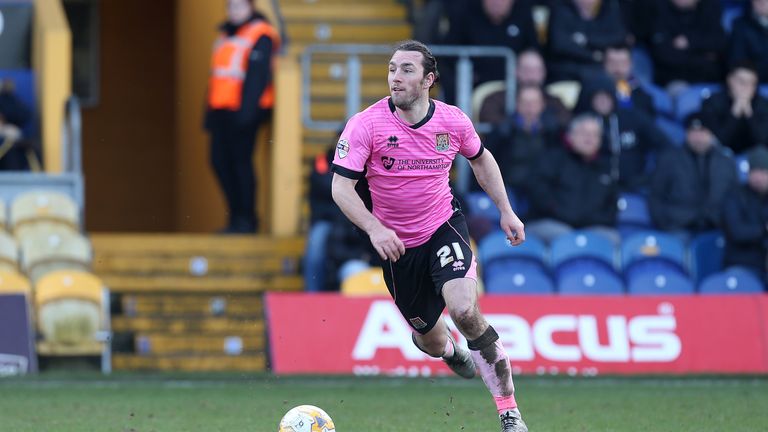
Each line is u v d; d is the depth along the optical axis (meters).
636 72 50.91
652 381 36.94
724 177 44.12
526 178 43.19
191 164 60.47
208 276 44.97
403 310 21.83
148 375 38.75
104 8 67.88
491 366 20.69
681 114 49.16
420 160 20.77
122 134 68.31
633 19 51.41
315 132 50.72
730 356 39.00
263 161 50.12
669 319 39.03
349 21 53.91
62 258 42.47
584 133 42.75
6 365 38.06
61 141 47.72
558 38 47.78
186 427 25.77
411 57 20.34
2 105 47.50
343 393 33.47
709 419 27.17
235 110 45.94
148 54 68.44
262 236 45.81
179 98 65.50
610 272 41.88
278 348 37.88
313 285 42.59
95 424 26.30
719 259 43.31
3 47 51.69
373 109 20.73
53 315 39.12
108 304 40.16
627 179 45.47
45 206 43.44
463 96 46.56
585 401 31.22
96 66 67.88
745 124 47.09
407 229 21.09
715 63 50.62
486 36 48.00
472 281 20.58
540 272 41.69
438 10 48.78
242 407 29.97
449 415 27.95
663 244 42.62
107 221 68.19
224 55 46.00
